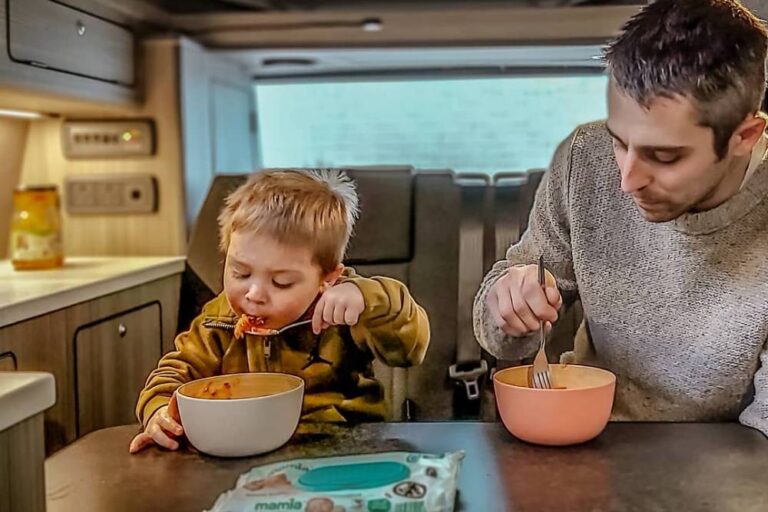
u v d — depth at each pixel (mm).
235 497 635
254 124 2719
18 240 1844
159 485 721
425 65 2521
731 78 768
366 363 1049
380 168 1642
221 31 2258
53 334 1500
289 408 794
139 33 2150
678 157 813
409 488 643
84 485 723
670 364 1038
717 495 677
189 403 774
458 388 1400
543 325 919
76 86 1833
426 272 1527
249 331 967
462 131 2629
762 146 937
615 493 683
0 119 2102
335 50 2271
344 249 1078
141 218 2205
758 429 852
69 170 2227
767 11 1048
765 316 953
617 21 2080
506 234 1546
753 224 960
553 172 1170
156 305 1927
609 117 844
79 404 1581
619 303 1066
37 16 1673
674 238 995
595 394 792
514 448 799
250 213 947
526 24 2158
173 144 2174
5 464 575
